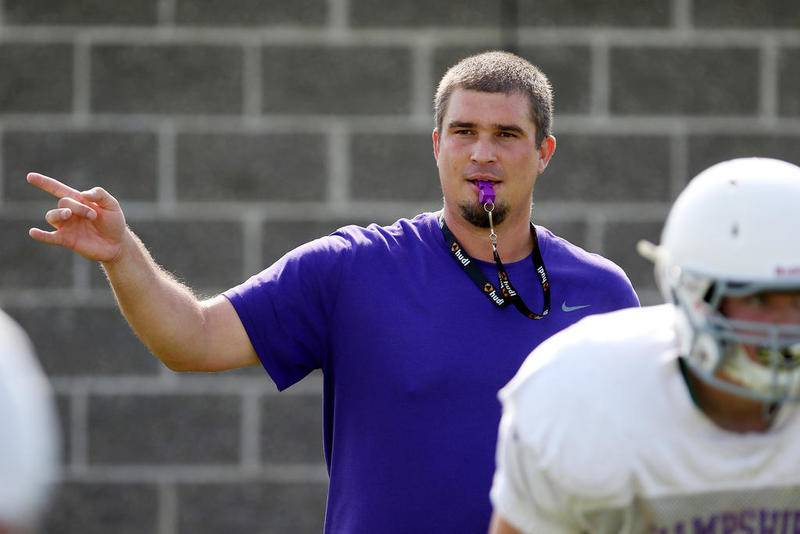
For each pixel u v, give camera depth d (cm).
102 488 1812
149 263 1131
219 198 1828
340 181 1828
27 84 1827
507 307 1161
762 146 1850
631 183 1844
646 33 1844
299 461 1827
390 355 1133
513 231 1193
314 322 1168
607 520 850
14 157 1825
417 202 1830
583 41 1839
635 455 820
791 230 787
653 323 853
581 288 1198
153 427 1820
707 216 801
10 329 482
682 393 821
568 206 1839
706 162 1848
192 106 1828
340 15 1830
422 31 1830
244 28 1830
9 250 1820
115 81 1828
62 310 1820
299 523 1823
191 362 1146
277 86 1830
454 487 1110
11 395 446
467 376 1127
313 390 1828
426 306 1152
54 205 1827
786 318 794
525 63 1223
